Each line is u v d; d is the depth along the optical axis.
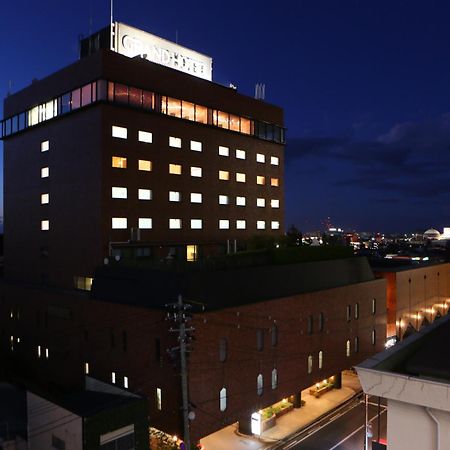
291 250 42.41
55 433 27.20
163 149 46.69
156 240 45.62
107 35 48.47
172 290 32.03
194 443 29.05
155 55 51.00
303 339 38.75
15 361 47.28
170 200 47.16
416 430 11.61
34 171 49.88
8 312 48.81
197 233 49.75
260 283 36.66
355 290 45.84
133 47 49.03
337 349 42.94
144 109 44.84
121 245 42.66
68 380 39.53
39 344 43.56
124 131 43.41
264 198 58.53
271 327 35.66
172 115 47.47
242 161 55.66
